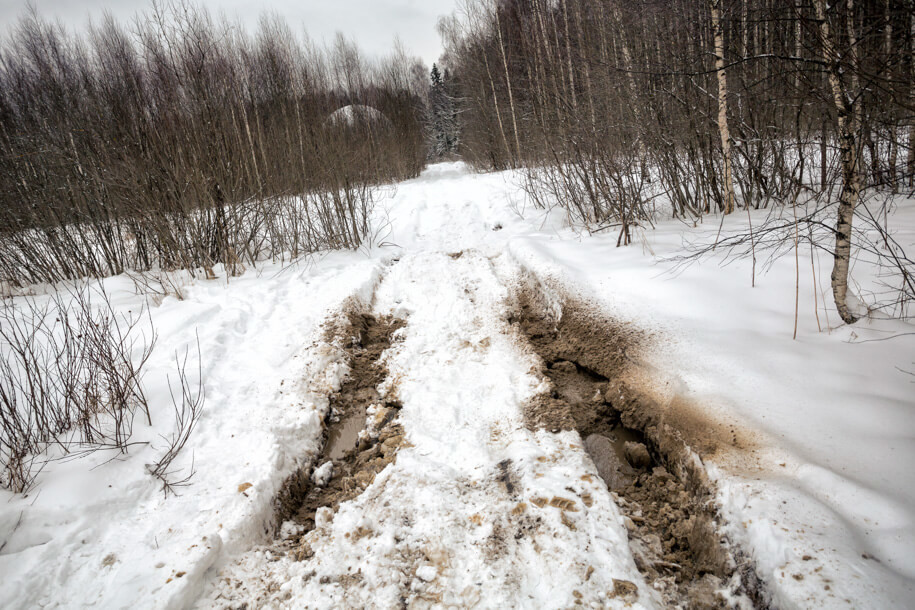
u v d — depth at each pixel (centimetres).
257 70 1078
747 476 271
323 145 830
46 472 312
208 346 486
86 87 784
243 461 343
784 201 678
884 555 211
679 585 248
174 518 292
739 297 448
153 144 692
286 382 441
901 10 324
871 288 412
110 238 754
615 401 389
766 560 227
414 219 1073
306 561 280
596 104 780
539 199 998
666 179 746
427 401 418
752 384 337
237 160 759
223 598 258
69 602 239
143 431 359
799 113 607
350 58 2027
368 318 595
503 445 355
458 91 2986
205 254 695
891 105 339
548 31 1365
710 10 618
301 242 827
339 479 362
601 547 257
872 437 271
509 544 270
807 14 352
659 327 439
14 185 744
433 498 305
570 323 506
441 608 240
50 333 391
